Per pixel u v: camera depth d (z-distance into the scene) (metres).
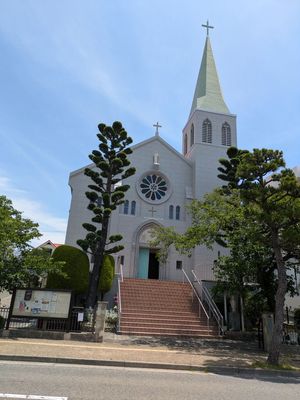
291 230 11.63
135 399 6.41
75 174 27.00
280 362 11.34
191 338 16.59
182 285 22.38
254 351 13.70
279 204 12.05
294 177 12.20
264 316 14.30
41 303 13.75
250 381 8.74
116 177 27.83
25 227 14.93
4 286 14.34
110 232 26.06
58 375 8.09
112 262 21.53
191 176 29.81
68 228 25.66
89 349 11.38
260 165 12.45
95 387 7.13
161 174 29.14
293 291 17.97
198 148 29.97
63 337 13.27
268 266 17.19
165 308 19.38
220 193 18.62
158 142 29.86
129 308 18.80
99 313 13.75
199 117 31.16
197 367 9.88
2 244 13.46
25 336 13.11
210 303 19.11
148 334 16.48
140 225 27.05
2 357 9.62
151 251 27.89
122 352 11.26
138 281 22.22
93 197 20.16
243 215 14.32
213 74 34.72
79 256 19.16
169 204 28.45
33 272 15.09
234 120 31.84
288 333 16.36
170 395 6.84
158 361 10.19
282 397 7.20
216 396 6.96
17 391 6.51
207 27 38.62
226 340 16.66
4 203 15.94
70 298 13.94
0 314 15.02
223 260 17.31
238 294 18.69
